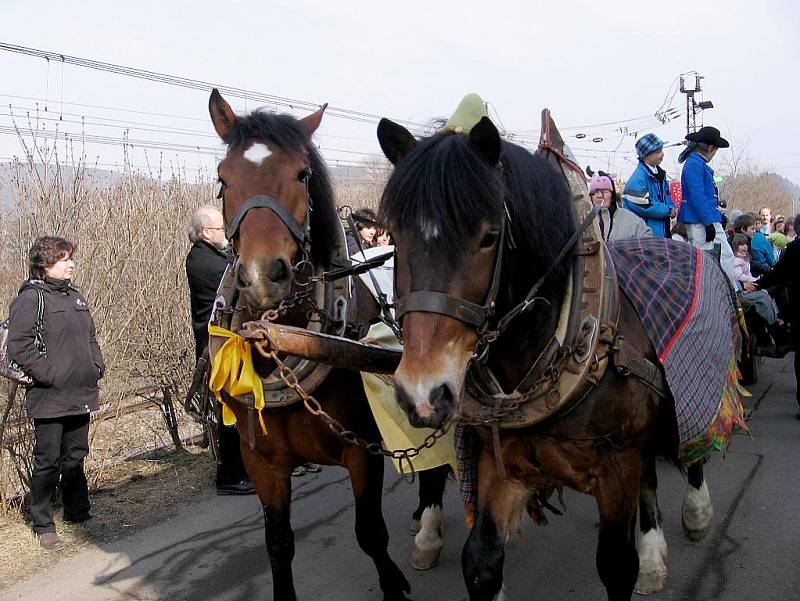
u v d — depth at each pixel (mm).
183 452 5789
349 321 2996
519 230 2145
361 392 2936
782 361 8789
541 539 3895
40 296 4020
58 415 4039
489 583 2338
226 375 2607
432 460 2955
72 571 3734
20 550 3973
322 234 2938
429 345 1854
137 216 5844
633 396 2363
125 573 3703
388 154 2342
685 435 2477
